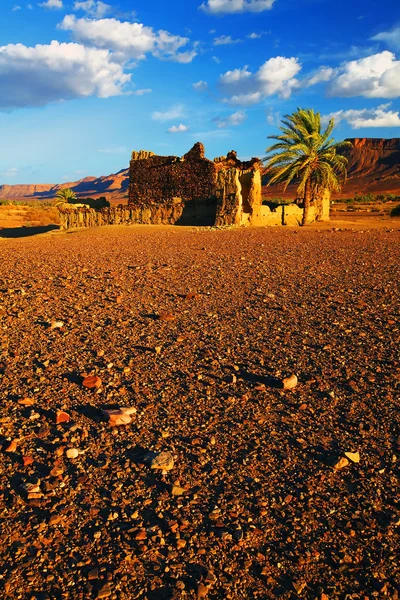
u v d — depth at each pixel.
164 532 2.80
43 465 3.44
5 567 2.53
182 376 5.06
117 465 3.45
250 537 2.78
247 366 5.35
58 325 6.82
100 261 13.76
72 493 3.13
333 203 97.69
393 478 3.35
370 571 2.56
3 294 8.92
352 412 4.30
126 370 5.14
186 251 16.39
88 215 39.06
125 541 2.73
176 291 9.37
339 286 9.91
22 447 3.67
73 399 4.48
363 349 5.94
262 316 7.47
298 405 4.42
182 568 2.56
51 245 19.86
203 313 7.65
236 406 4.39
